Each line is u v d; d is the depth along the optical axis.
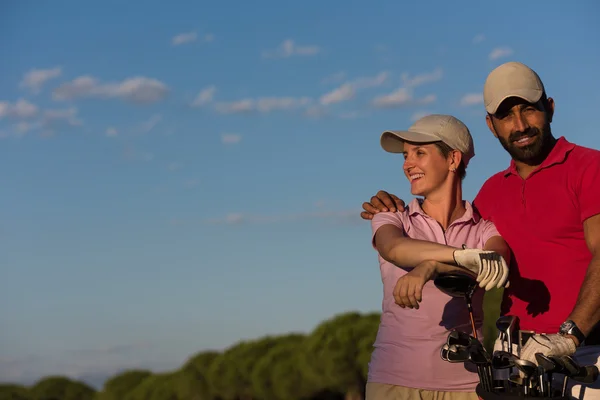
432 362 3.83
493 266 3.10
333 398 32.12
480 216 4.08
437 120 3.96
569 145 3.75
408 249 3.44
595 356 3.60
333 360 29.89
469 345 3.09
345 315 32.44
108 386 47.34
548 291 3.78
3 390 49.81
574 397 3.50
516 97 3.67
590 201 3.61
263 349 37.06
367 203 4.10
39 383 50.41
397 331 3.91
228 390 36.66
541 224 3.76
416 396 3.86
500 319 3.35
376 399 3.94
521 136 3.71
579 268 3.72
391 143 4.06
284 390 32.66
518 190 3.86
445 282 3.28
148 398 42.28
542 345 3.04
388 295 3.97
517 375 3.04
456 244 3.94
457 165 3.95
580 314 3.24
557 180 3.72
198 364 38.50
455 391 3.83
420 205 4.07
